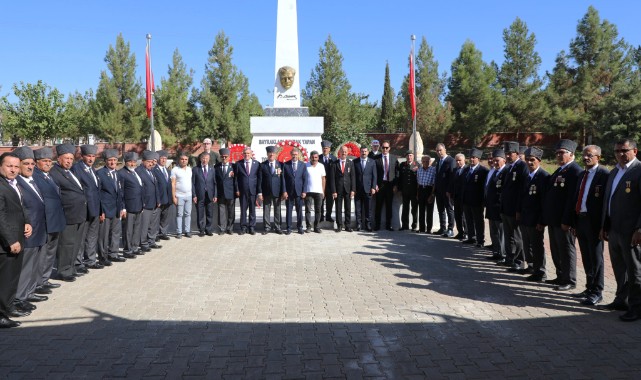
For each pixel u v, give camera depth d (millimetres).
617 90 31156
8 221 4965
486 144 38938
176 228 10656
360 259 8305
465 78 37094
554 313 5375
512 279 6941
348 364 4043
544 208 6516
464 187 9492
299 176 11031
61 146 6988
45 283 6391
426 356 4207
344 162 11383
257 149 14742
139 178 8773
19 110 40438
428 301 5840
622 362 4059
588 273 5871
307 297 6023
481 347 4402
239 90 40375
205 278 7012
